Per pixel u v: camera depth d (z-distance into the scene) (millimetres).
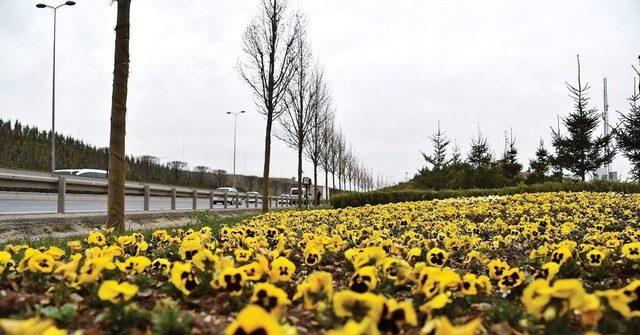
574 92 30688
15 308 2719
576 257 4414
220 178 71438
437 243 6238
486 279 3361
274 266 3348
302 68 21953
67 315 2590
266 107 17312
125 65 7703
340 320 2502
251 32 17234
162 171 69812
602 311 2338
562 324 2244
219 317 2818
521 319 2697
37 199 18688
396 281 3422
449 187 28375
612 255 4703
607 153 29781
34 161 57719
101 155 69562
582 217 10086
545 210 11805
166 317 2334
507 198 15906
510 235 6613
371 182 92625
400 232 8547
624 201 13594
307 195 27812
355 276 3025
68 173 31422
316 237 5199
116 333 2457
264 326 1701
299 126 22953
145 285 3475
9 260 3658
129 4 7754
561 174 30281
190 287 3117
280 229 7625
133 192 14383
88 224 10344
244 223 11500
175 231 7965
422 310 2689
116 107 7621
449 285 2994
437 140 42469
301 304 3062
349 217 11406
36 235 8656
